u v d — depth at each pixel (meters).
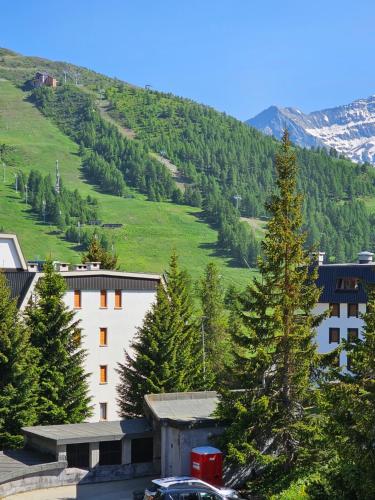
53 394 66.06
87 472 53.50
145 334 72.69
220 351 122.19
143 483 53.44
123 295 87.62
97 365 85.50
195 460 49.84
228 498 42.66
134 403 70.81
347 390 36.97
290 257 50.94
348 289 112.56
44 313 68.81
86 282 85.19
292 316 50.84
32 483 51.06
